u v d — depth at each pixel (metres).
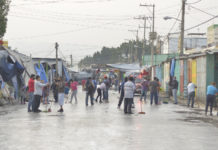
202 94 30.17
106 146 10.33
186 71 36.47
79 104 28.23
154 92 28.50
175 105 28.19
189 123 16.27
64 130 13.45
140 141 11.21
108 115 19.25
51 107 25.00
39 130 13.45
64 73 64.38
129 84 20.41
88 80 26.97
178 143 10.97
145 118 17.98
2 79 27.95
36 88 21.09
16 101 29.52
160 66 52.38
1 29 30.28
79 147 10.15
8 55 28.53
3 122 15.98
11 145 10.41
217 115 20.77
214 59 28.80
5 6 30.73
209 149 10.11
